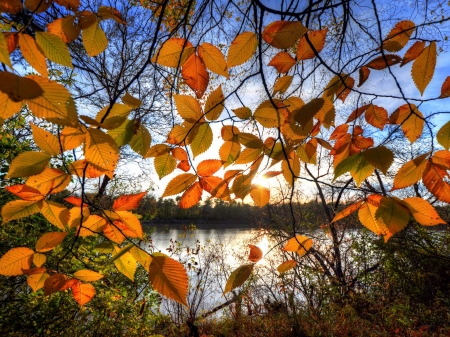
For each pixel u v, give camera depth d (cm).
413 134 80
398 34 82
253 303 735
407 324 564
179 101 82
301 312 651
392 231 63
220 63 79
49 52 58
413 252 692
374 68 83
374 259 803
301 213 841
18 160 59
